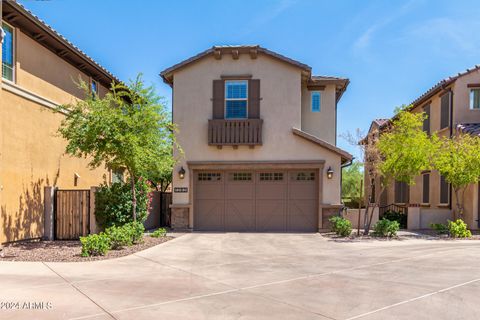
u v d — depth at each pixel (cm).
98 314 557
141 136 1215
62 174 1503
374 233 1505
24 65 1296
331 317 555
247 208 1650
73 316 546
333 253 1105
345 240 1378
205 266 912
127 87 1266
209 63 1675
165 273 831
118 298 637
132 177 1292
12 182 1200
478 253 1108
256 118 1634
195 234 1529
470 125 1784
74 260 964
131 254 1059
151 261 965
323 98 1856
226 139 1625
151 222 1809
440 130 1969
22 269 857
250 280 773
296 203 1638
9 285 715
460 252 1125
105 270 855
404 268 895
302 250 1156
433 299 644
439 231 1573
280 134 1633
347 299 643
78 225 1373
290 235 1504
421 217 1805
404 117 1464
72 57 1575
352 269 884
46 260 964
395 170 1493
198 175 1670
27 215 1273
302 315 562
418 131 1523
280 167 1620
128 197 1335
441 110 1972
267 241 1343
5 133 1170
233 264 938
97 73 1775
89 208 1371
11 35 1240
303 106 1853
